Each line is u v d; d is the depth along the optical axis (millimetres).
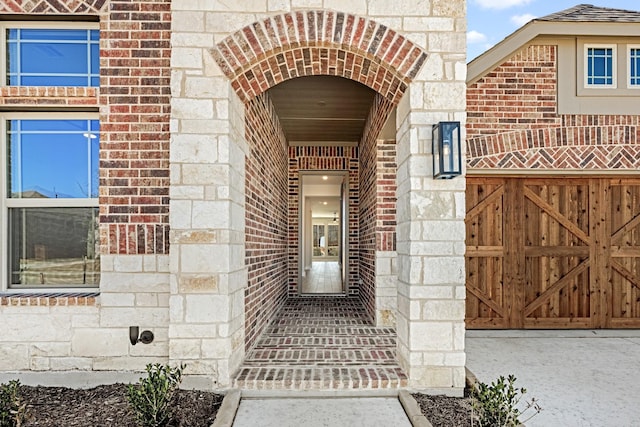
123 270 3414
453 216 3271
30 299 3383
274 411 3029
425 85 3295
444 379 3244
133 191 3443
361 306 6637
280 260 6531
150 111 3471
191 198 3238
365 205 6355
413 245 3264
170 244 3232
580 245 5434
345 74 3635
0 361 3375
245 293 3834
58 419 2766
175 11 3252
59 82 3619
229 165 3281
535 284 5430
